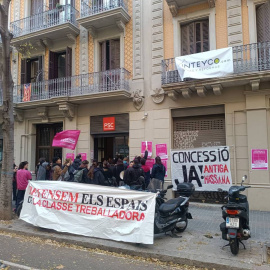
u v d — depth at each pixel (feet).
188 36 34.94
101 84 38.55
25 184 26.84
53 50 43.80
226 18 32.01
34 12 47.26
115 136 38.47
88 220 19.58
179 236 19.57
